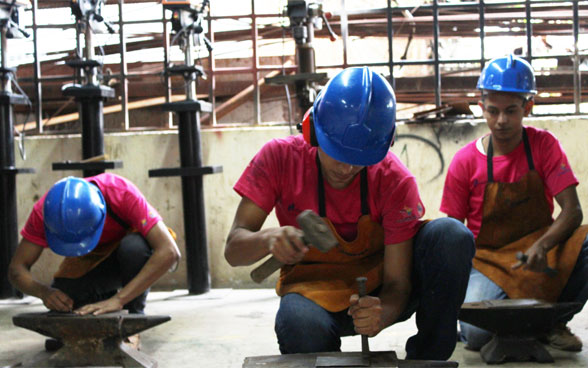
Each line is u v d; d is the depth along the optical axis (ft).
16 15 15.72
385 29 18.08
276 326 7.09
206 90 19.72
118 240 11.02
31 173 15.99
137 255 10.30
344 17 16.46
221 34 18.38
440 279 6.92
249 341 11.12
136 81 19.62
